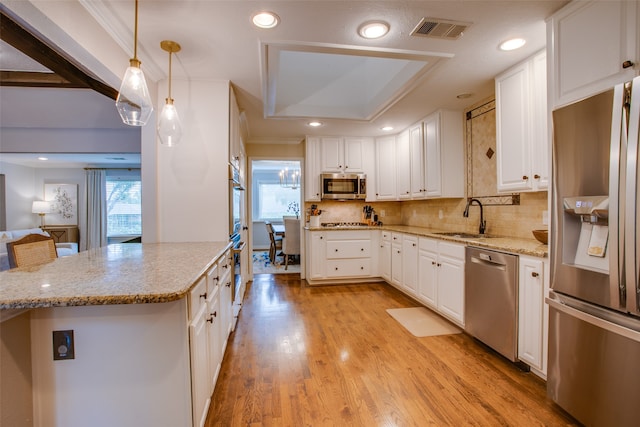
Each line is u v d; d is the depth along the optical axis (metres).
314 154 4.61
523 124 2.26
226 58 2.23
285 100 3.63
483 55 2.21
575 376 1.58
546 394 1.85
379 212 5.06
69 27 1.47
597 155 1.41
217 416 1.66
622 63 1.38
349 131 4.39
